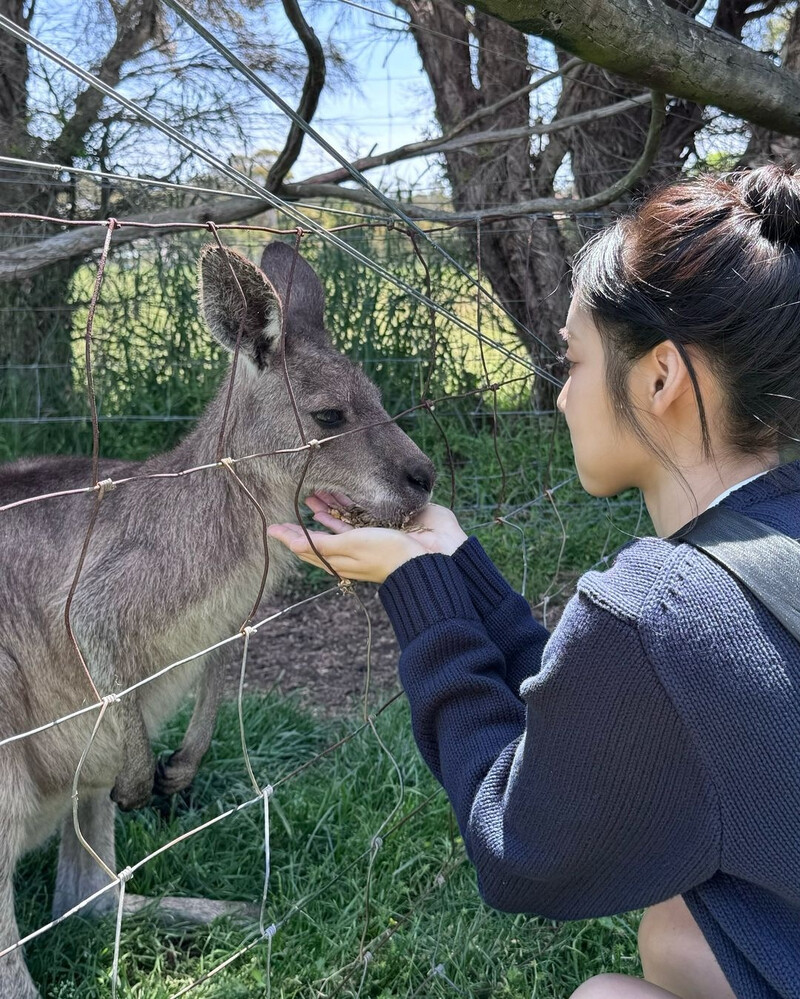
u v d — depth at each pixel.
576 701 1.26
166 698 2.85
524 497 5.45
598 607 1.26
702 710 1.20
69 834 2.91
